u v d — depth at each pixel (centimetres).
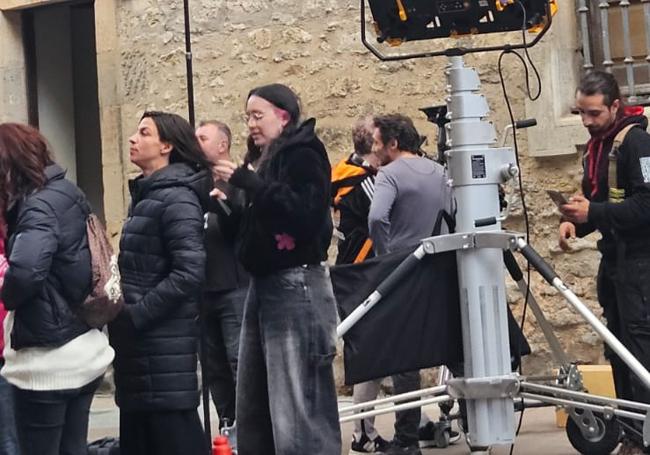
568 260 760
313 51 845
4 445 527
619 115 554
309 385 485
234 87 873
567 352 761
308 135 480
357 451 633
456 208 548
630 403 516
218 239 627
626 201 533
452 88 548
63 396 472
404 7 538
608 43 754
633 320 543
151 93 903
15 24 980
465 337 541
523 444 624
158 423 508
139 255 509
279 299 482
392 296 536
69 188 476
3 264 482
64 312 470
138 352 505
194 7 886
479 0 530
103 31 923
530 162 772
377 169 664
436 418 720
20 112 980
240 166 472
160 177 512
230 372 641
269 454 505
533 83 771
